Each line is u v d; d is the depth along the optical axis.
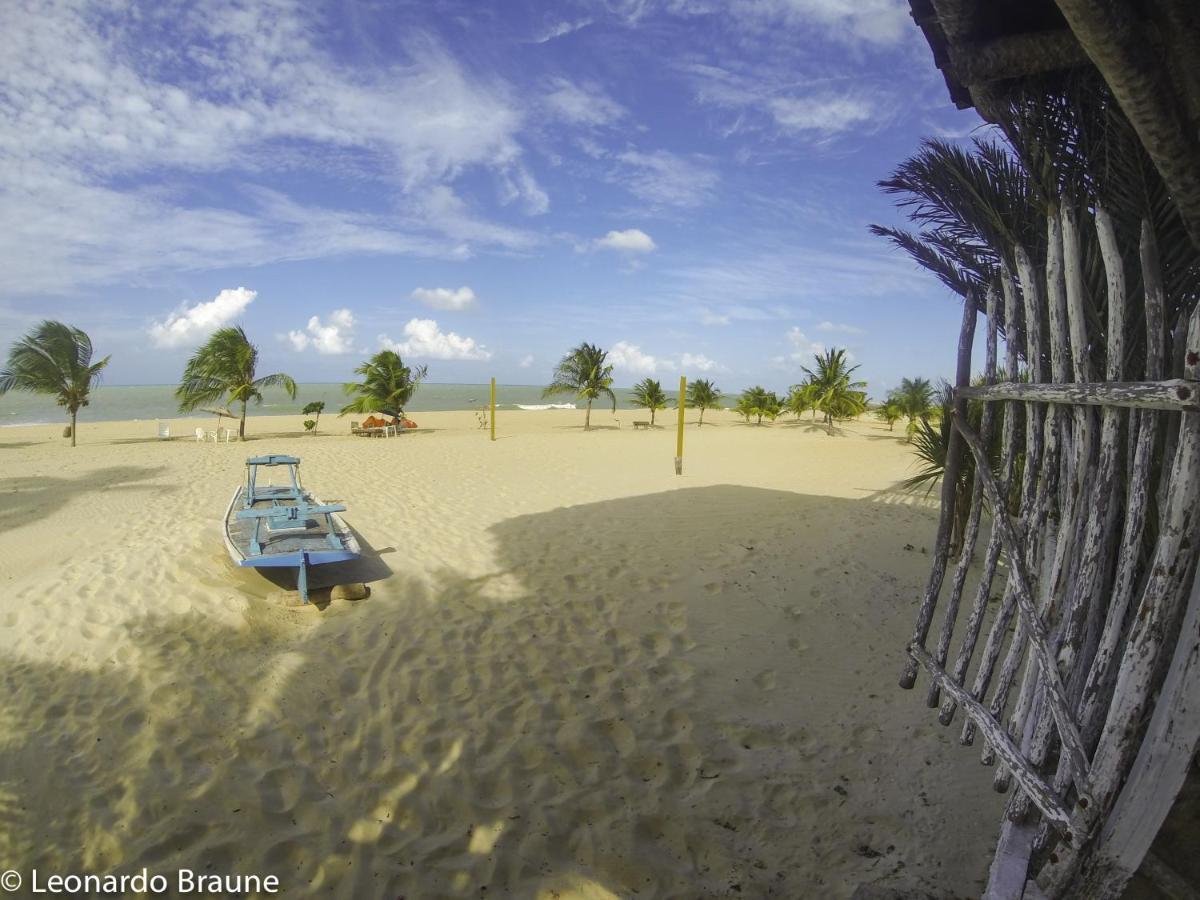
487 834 3.63
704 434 24.86
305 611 6.08
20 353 19.42
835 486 12.16
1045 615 2.47
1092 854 2.12
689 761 4.24
